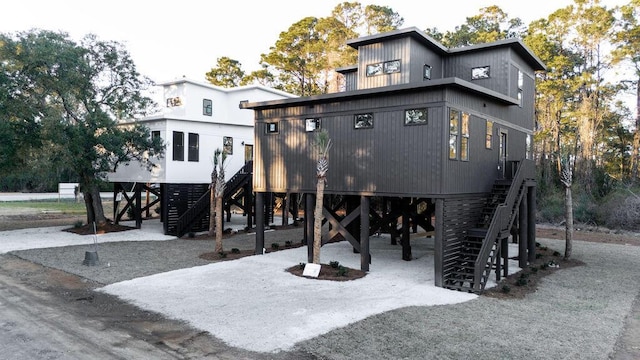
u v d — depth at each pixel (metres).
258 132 16.30
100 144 20.92
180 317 9.15
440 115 11.81
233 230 23.70
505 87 16.44
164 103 26.91
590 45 36.81
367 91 12.88
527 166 15.22
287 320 8.89
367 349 7.47
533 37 36.81
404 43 16.06
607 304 10.77
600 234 25.69
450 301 10.50
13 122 20.06
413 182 12.34
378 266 14.83
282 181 15.59
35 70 20.05
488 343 7.82
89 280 12.41
